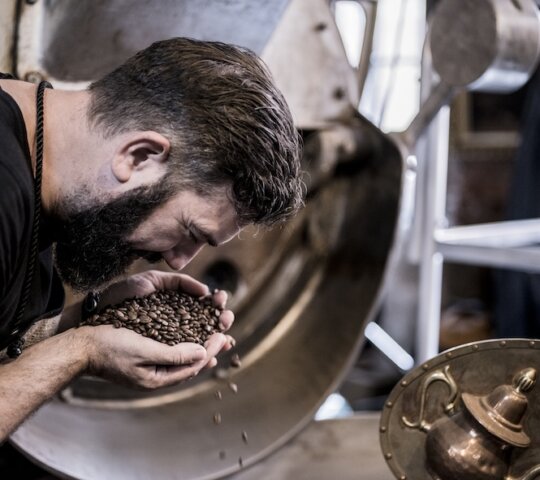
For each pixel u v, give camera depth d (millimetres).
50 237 1104
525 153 2500
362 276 1793
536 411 1147
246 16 1521
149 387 1172
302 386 1757
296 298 1849
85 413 1551
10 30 1330
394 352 2943
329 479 1573
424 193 1998
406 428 1199
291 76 1644
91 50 1390
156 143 1021
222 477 1576
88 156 1044
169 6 1425
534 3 1736
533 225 2178
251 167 1027
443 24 1683
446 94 1718
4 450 1669
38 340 1287
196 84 1029
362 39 1857
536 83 2576
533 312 2529
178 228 1065
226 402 1716
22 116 1025
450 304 3428
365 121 1734
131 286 1296
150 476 1509
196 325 1281
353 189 1812
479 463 1121
